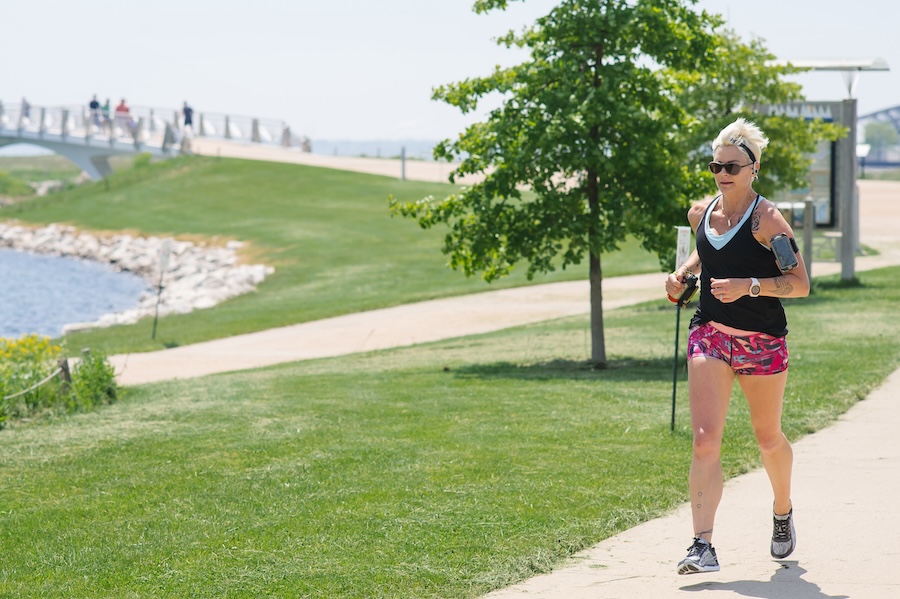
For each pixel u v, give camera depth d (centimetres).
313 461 1728
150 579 1147
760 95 4712
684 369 2867
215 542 1280
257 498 1498
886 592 1004
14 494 1598
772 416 1089
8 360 2945
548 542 1220
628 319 4281
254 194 11969
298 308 5959
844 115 4831
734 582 1055
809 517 1292
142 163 14838
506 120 3088
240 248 9150
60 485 1642
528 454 1722
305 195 11594
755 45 4703
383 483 1551
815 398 2108
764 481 1495
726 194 1061
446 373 2964
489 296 5894
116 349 4719
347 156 16262
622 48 3027
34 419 2438
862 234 7956
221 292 7075
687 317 4222
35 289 8306
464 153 3281
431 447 1811
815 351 2798
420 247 8312
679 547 1195
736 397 2205
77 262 10388
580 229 3039
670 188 3033
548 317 4928
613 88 2981
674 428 1891
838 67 4769
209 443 1936
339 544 1245
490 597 1053
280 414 2241
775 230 1032
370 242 8725
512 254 3203
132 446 1948
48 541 1329
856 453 1650
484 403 2298
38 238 11806
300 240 9088
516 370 2989
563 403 2255
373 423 2083
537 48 3148
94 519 1429
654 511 1352
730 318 1055
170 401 2606
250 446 1880
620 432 1889
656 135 2992
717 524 1283
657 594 1030
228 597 1076
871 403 2089
